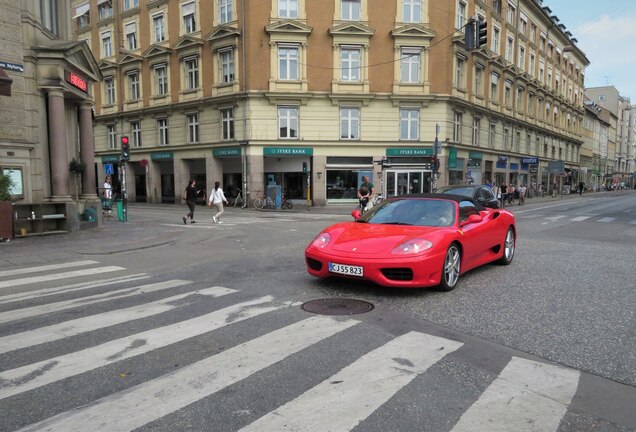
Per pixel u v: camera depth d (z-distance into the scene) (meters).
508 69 38.19
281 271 7.59
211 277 7.22
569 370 3.55
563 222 17.73
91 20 37.62
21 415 2.87
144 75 34.22
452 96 29.20
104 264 8.68
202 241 12.24
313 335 4.31
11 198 12.02
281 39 27.52
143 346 4.06
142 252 10.30
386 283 5.57
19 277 7.38
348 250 5.89
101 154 38.22
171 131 32.81
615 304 5.42
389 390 3.19
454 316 4.94
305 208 27.61
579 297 5.75
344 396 3.10
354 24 27.64
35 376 3.45
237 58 28.19
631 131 109.44
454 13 29.48
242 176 28.61
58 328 4.60
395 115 28.58
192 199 17.78
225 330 4.48
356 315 4.96
